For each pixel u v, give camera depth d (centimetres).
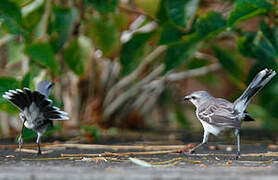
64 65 1422
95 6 1192
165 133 1485
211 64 1588
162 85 1622
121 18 1343
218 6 1380
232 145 1144
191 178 591
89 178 604
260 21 1150
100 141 1255
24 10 1244
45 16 1248
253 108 1502
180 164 789
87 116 1557
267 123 1498
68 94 1530
